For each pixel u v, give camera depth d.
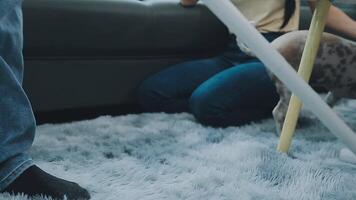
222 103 0.98
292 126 0.78
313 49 0.73
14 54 0.57
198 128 0.96
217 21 1.19
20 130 0.56
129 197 0.59
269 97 1.03
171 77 1.12
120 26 1.04
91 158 0.74
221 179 0.65
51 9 0.95
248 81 1.01
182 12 1.13
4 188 0.56
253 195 0.60
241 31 0.38
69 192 0.56
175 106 1.10
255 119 1.04
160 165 0.72
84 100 1.06
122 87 1.11
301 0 1.30
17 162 0.56
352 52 0.88
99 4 1.00
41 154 0.75
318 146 0.85
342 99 1.15
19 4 0.57
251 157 0.75
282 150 0.79
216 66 1.17
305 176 0.68
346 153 0.77
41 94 0.99
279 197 0.60
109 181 0.64
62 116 1.07
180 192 0.60
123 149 0.80
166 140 0.86
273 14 1.14
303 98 0.45
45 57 0.98
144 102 1.12
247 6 1.16
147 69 1.14
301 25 1.30
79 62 1.02
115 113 1.14
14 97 0.55
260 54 0.40
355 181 0.67
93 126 0.94
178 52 1.18
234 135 0.91
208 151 0.79
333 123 0.48
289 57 0.85
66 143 0.82
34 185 0.56
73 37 0.99
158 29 1.10
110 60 1.07
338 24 0.97
